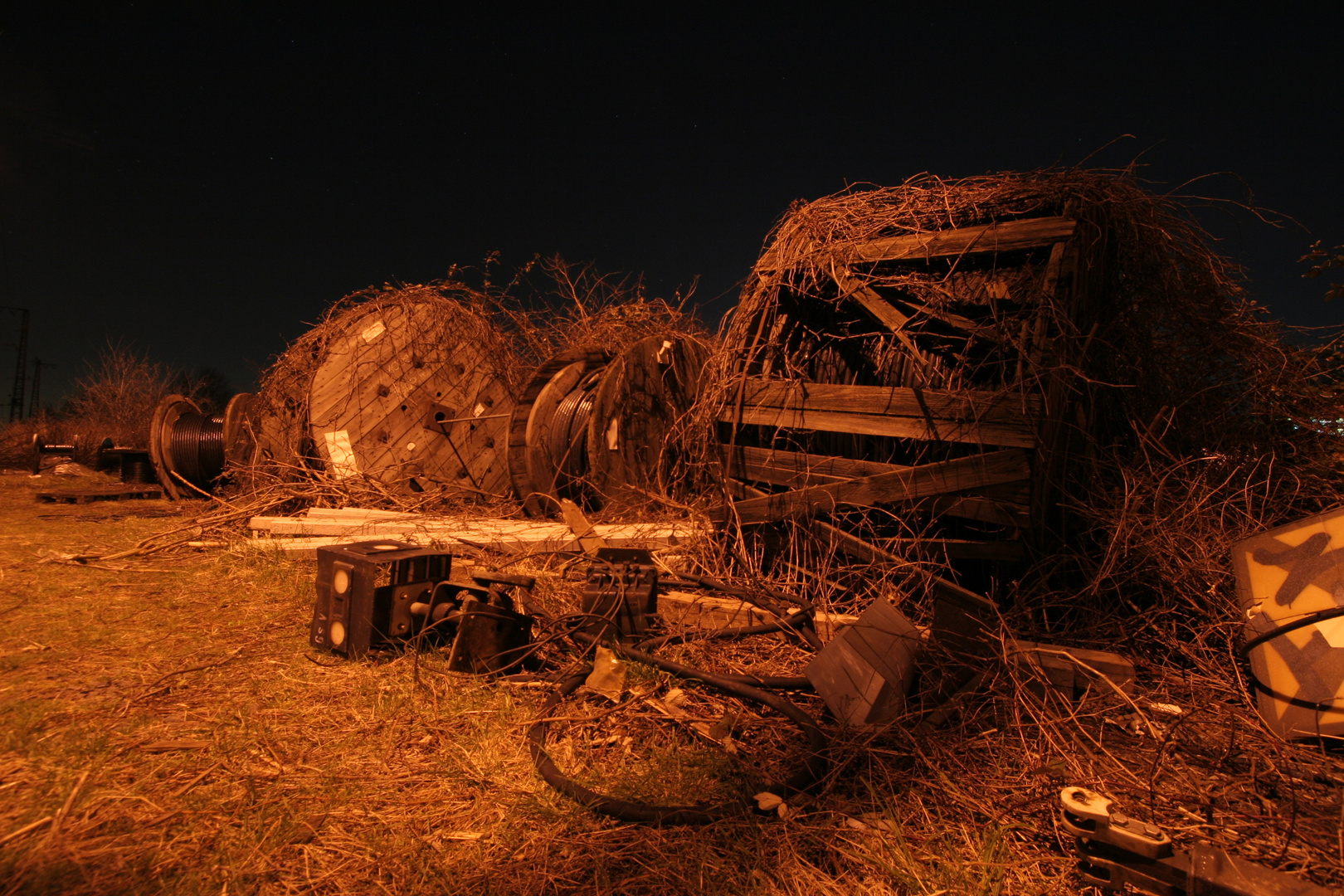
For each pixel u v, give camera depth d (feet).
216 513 23.95
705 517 18.98
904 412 13.25
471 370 29.84
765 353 16.21
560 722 9.87
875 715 9.52
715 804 7.98
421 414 28.43
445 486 28.25
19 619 14.06
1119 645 11.90
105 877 6.60
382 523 22.03
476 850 7.21
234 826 7.47
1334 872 6.85
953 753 8.95
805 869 6.98
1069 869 6.99
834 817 7.74
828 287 15.87
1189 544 12.28
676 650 12.62
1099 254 14.07
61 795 7.82
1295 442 15.15
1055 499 12.94
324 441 26.27
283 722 9.84
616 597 12.84
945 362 14.40
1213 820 7.68
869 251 14.42
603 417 23.58
